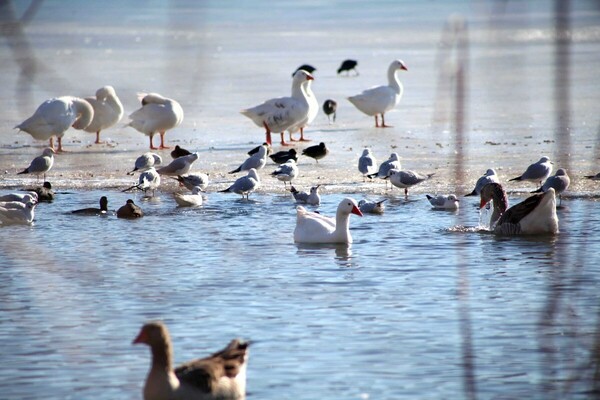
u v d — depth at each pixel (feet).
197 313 41.04
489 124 110.42
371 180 80.28
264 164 81.97
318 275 47.70
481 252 52.24
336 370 33.63
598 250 51.75
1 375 33.53
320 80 169.48
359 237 57.47
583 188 71.92
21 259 51.85
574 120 110.83
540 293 42.96
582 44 214.48
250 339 37.35
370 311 40.93
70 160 93.30
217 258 51.96
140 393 31.73
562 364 33.50
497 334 37.24
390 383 32.30
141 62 188.96
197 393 29.81
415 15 315.99
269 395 31.27
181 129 114.11
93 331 38.65
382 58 204.23
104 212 67.15
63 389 32.14
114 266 50.08
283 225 62.23
